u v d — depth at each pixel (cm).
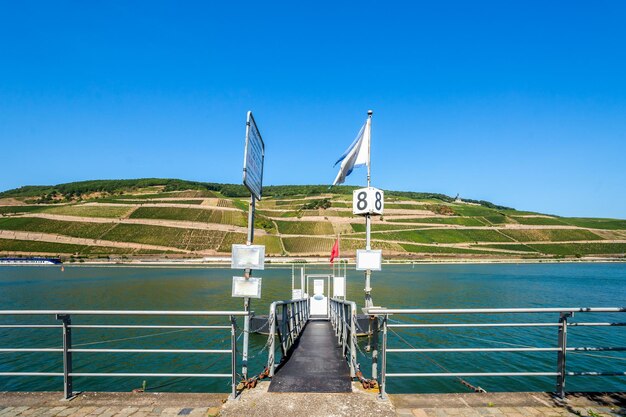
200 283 5838
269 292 4778
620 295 4528
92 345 2017
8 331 2359
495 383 1430
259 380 689
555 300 4122
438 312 584
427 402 575
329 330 1518
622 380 1464
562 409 555
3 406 572
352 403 568
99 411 554
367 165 1061
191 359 1753
